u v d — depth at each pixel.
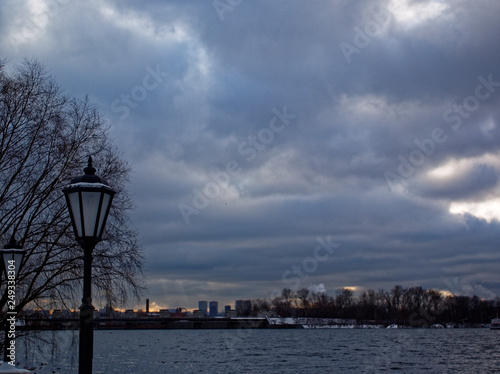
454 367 83.19
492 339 164.12
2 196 29.56
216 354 109.81
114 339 178.38
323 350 121.06
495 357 100.31
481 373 75.19
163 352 115.06
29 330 30.42
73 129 31.86
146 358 98.75
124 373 74.38
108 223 30.91
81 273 30.09
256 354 109.31
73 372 42.69
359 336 185.12
